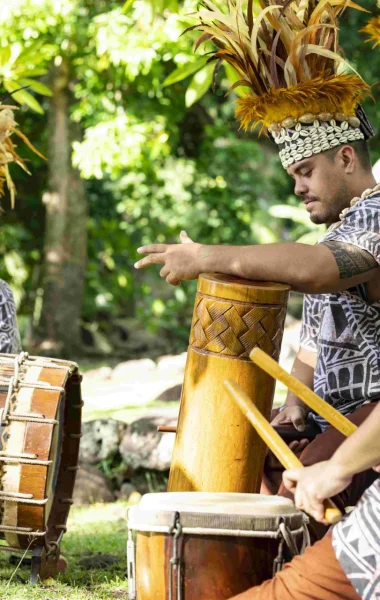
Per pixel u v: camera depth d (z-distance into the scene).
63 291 14.62
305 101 3.46
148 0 6.09
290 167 3.56
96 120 12.85
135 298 19.55
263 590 2.76
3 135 4.91
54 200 14.54
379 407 2.58
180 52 9.88
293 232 19.61
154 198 16.25
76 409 4.50
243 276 3.29
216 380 3.28
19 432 3.91
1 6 10.12
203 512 2.83
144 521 2.88
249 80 3.65
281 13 3.48
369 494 2.67
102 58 11.70
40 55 7.01
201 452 3.30
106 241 17.50
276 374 2.88
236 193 16.42
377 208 3.23
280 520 2.85
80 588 4.08
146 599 2.91
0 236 16.62
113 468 6.41
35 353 14.46
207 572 2.83
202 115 16.45
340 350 3.50
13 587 4.05
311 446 3.45
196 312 3.36
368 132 3.61
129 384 9.34
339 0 3.62
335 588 2.70
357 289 3.37
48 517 4.41
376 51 13.93
